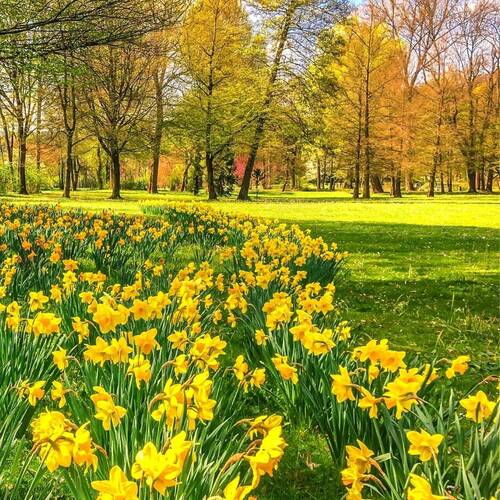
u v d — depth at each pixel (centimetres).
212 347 304
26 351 358
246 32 3362
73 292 468
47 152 4694
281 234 951
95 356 286
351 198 4031
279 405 385
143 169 7088
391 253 1174
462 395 420
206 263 513
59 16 1197
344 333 383
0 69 1775
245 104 3303
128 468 226
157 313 356
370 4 3878
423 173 4291
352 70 3900
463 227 1730
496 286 849
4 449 250
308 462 324
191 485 207
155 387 298
